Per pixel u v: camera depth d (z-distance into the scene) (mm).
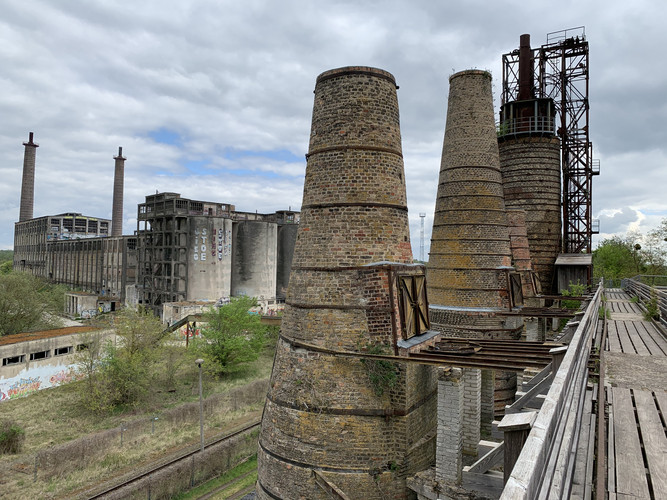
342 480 12547
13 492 22312
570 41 40406
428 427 14102
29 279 53031
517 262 27297
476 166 23203
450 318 22703
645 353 13422
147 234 72438
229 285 68938
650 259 55844
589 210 40250
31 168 120312
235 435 29875
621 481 5762
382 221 13875
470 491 11375
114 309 79625
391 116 14664
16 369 36188
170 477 23578
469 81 23688
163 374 42281
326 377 13023
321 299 13516
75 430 30531
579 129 40719
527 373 14086
